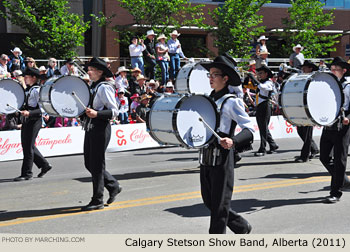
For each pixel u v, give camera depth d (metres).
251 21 18.08
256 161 9.76
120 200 6.57
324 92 6.07
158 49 14.85
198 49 20.11
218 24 18.09
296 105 6.22
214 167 3.97
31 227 5.35
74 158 10.86
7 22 17.55
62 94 5.95
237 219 4.25
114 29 17.30
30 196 6.96
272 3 21.33
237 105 3.95
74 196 6.90
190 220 5.55
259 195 6.73
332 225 5.27
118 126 11.81
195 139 4.00
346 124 6.03
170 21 17.20
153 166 9.41
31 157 8.20
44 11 15.70
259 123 10.58
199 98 4.03
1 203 6.56
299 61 13.29
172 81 14.98
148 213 5.88
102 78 5.99
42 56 15.62
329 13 20.91
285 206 6.13
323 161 6.31
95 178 5.96
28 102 8.02
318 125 6.14
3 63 12.56
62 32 15.70
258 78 10.97
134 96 13.27
